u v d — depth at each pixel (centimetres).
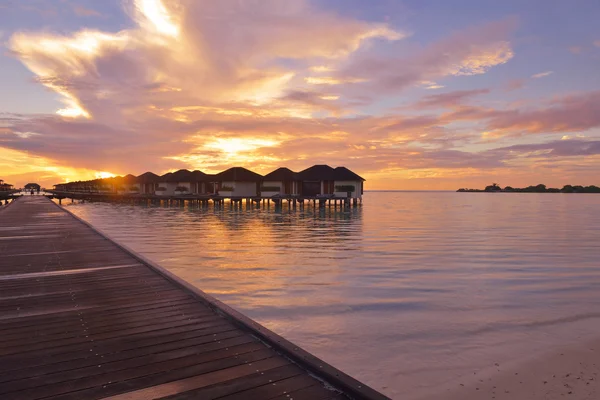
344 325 755
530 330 731
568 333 716
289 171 4728
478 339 689
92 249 1133
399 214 4378
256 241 1930
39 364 391
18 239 1338
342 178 4581
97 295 655
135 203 6172
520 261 1427
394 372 570
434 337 697
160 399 329
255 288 1016
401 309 852
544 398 500
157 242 1877
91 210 4588
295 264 1336
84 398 329
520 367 583
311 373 381
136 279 773
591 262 1416
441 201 10325
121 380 361
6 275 804
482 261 1420
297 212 4294
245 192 4631
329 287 1029
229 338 468
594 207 6788
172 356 415
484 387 527
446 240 2033
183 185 5459
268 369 388
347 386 341
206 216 3659
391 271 1230
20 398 327
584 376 554
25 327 500
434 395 508
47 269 864
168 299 634
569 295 970
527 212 5056
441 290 1008
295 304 882
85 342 451
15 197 6538
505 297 947
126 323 518
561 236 2261
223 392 342
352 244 1845
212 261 1384
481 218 3819
